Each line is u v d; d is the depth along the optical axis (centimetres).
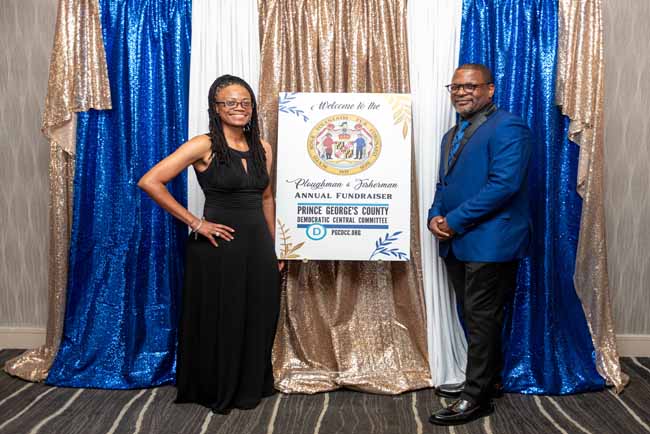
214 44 327
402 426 278
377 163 312
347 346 332
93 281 331
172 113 331
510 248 282
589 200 324
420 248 332
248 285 296
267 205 317
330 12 327
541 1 323
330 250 315
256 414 290
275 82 326
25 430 270
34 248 376
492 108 293
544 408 299
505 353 325
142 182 283
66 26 321
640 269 370
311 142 313
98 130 328
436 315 325
